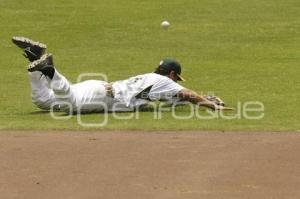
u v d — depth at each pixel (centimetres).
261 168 2966
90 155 3183
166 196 2622
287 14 8575
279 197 2614
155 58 6694
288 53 6831
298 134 3569
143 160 3091
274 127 3738
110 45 7262
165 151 3234
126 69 6216
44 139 3494
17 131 3684
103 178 2845
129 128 3728
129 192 2670
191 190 2689
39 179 2844
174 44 7306
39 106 4166
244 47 7169
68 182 2802
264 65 6219
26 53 4062
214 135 3553
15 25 8094
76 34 7706
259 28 7975
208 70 5994
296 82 5369
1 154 3216
